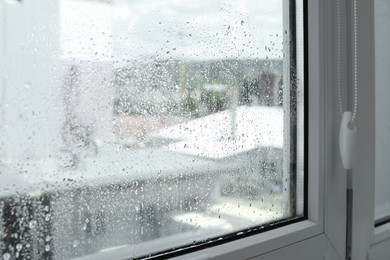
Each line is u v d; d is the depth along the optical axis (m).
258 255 0.61
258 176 0.71
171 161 0.59
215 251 0.57
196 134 0.62
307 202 0.73
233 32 0.68
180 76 0.60
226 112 0.66
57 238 0.47
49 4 0.47
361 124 0.77
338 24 0.73
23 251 0.45
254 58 0.71
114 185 0.53
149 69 0.57
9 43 0.44
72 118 0.49
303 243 0.67
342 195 0.75
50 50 0.47
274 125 0.73
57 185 0.47
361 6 0.76
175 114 0.60
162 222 0.58
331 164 0.73
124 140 0.54
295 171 0.75
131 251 0.54
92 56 0.51
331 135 0.72
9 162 0.44
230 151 0.67
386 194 0.94
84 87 0.50
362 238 0.78
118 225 0.53
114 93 0.53
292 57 0.75
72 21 0.49
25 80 0.45
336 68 0.73
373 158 0.81
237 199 0.67
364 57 0.77
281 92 0.74
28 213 0.45
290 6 0.75
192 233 0.61
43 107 0.46
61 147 0.48
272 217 0.72
